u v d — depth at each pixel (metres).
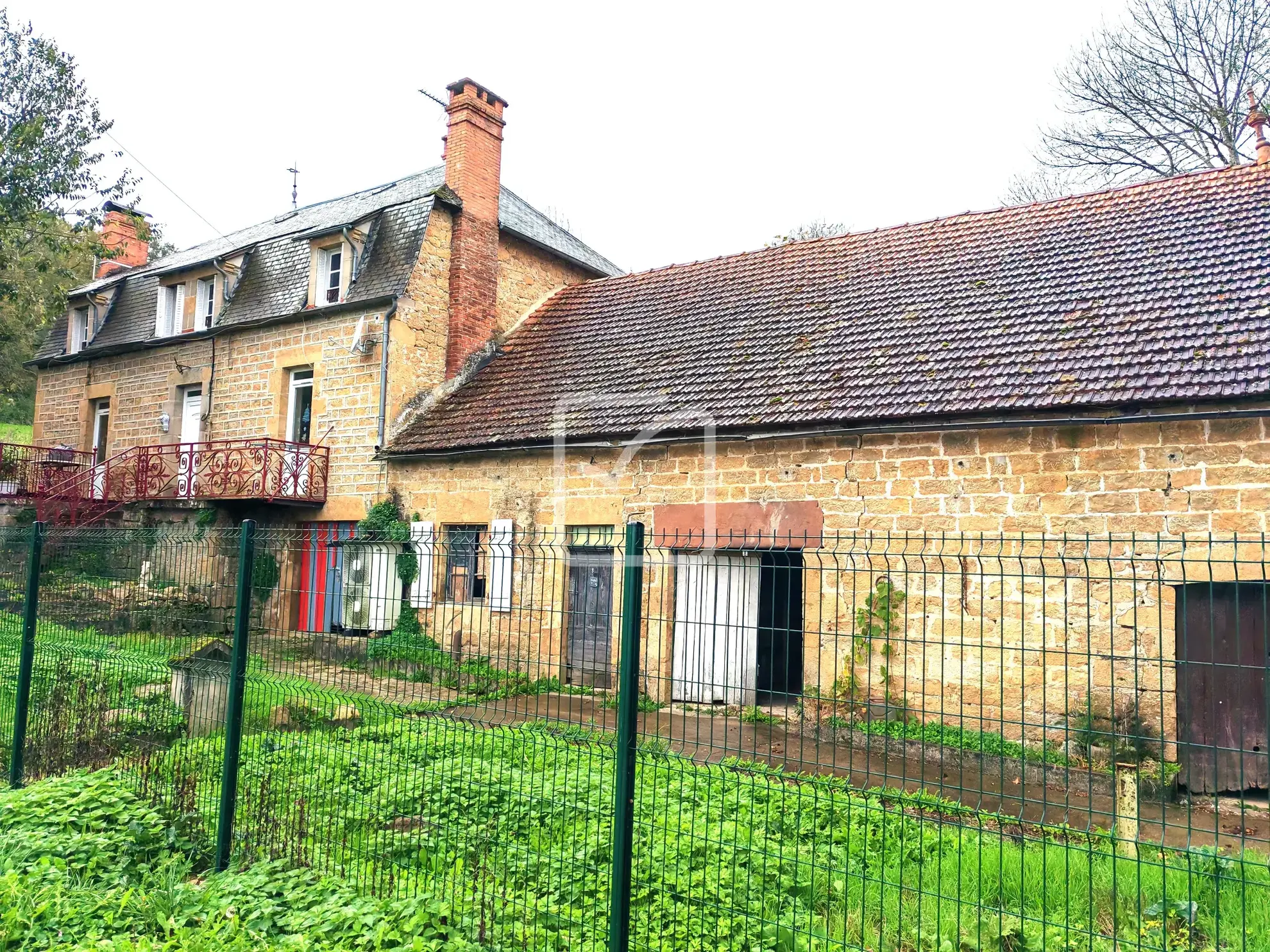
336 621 5.12
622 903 3.55
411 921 4.04
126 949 3.99
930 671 8.91
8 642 7.55
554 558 4.26
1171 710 7.83
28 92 21.47
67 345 21.30
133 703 6.31
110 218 24.20
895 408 9.49
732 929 3.85
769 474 10.41
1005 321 10.42
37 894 4.63
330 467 15.19
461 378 15.38
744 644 3.76
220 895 4.62
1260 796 7.52
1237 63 20.06
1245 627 7.73
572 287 17.66
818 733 3.64
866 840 3.70
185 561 6.15
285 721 5.39
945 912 4.30
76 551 7.04
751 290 14.05
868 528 9.66
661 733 4.82
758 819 5.52
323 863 4.77
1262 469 7.83
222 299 17.95
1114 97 22.11
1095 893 4.59
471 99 16.16
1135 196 12.10
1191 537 8.05
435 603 4.70
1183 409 8.17
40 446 21.11
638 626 3.71
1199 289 9.60
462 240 15.77
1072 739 8.12
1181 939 4.05
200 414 17.88
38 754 6.99
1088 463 8.60
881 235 14.02
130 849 5.29
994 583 8.80
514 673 4.38
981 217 13.25
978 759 7.71
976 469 9.12
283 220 20.50
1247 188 11.14
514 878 4.51
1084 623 8.35
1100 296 10.19
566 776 5.11
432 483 13.70
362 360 14.99
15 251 23.95
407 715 4.73
